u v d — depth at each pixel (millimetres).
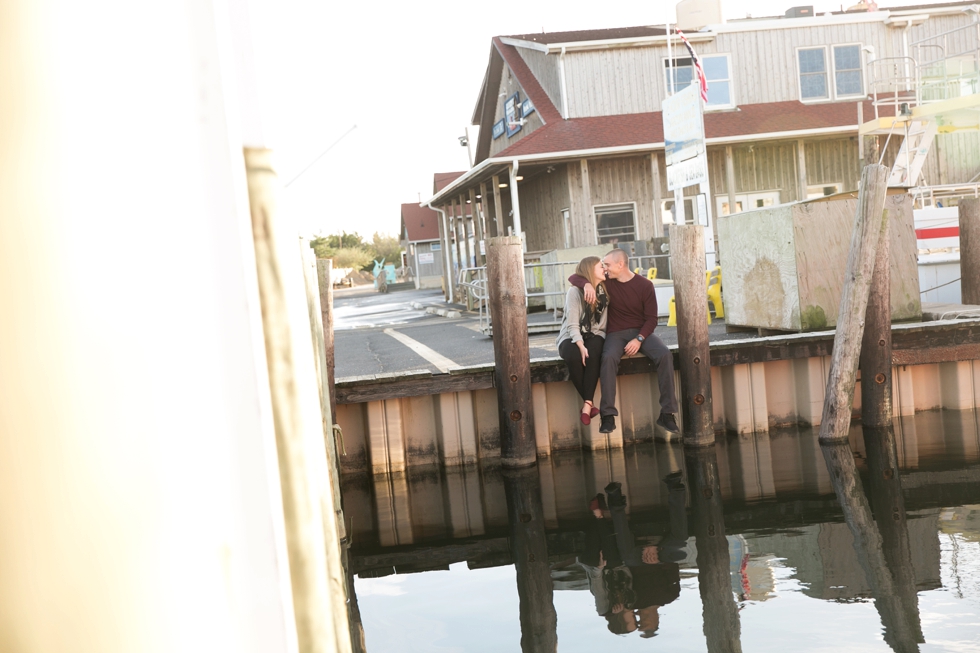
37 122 540
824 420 6684
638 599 3580
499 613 3576
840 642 2932
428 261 45156
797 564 3871
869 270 6461
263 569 576
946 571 3604
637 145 17297
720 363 7059
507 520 5266
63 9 542
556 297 13383
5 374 541
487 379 6883
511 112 23422
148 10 556
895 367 7449
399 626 3520
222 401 569
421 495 6180
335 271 61281
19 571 547
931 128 14094
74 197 544
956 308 8086
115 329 550
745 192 19031
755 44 19922
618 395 7184
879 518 4547
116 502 552
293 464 668
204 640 565
